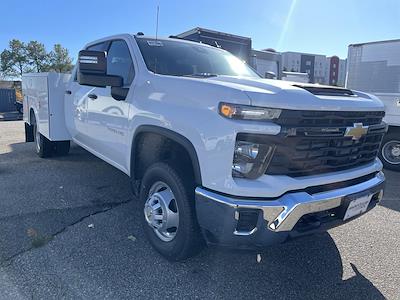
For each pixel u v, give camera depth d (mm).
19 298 2736
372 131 3191
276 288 2984
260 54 14352
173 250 3162
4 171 6152
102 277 3037
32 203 4633
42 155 7062
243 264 3312
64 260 3271
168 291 2893
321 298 2871
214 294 2879
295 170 2676
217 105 2670
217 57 4453
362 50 8766
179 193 3029
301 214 2617
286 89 2699
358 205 2998
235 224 2602
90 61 3613
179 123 2939
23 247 3480
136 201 4754
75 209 4457
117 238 3709
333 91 3078
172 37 4582
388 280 3133
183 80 3078
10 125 14773
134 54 3951
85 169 6305
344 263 3395
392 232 4074
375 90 8617
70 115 5594
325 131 2729
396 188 5898
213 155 2670
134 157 3705
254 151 2551
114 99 3980
